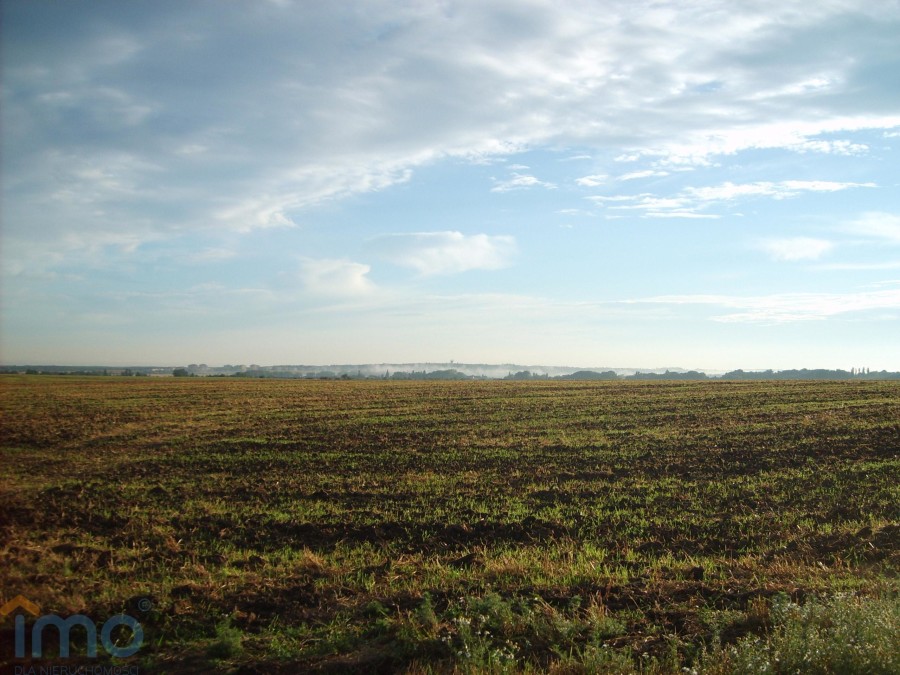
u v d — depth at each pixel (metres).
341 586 10.70
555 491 19.14
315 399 52.03
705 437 29.02
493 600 9.48
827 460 23.08
